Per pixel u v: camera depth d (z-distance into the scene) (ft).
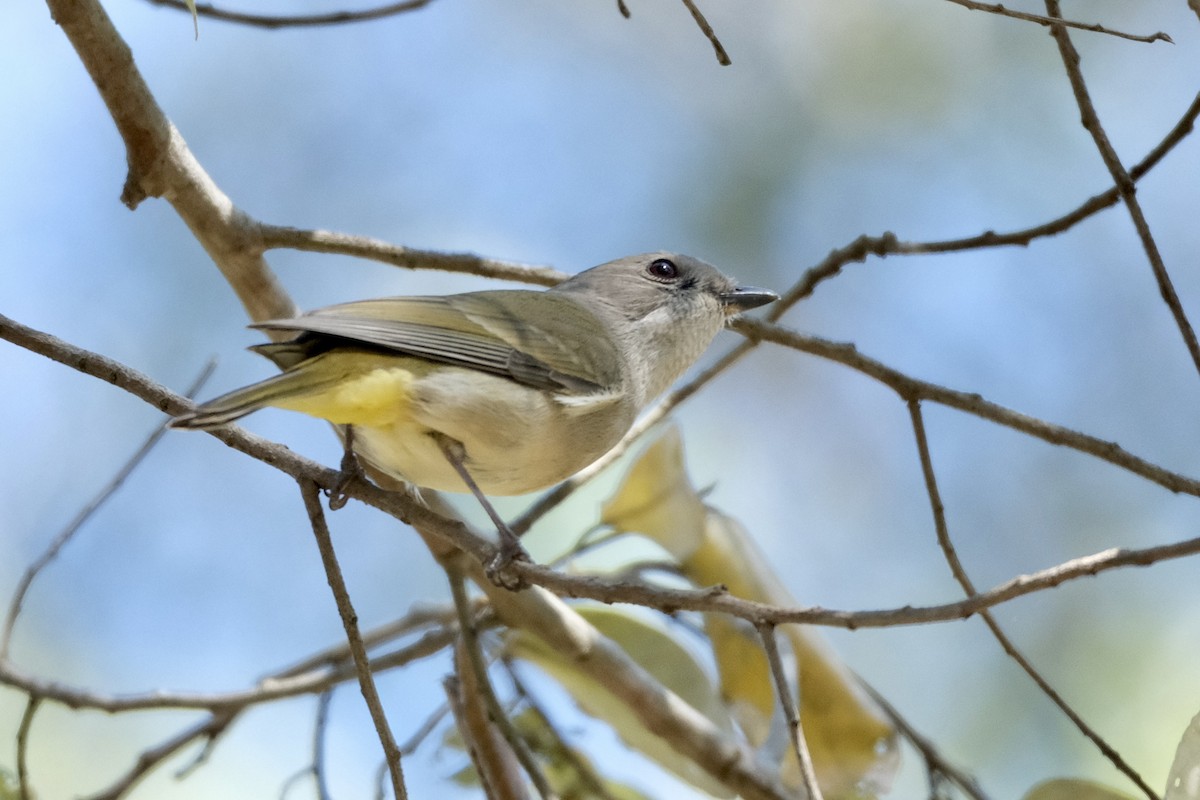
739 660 30.76
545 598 29.04
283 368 24.82
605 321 30.22
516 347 26.16
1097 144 24.07
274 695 29.84
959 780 29.81
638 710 29.22
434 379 24.54
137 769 29.84
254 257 27.96
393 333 24.22
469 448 25.43
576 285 31.83
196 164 26.91
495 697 26.99
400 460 25.52
